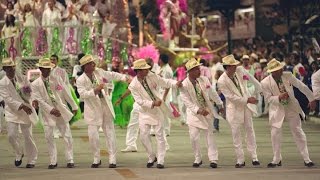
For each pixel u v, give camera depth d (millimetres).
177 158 24828
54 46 42281
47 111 22281
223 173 20641
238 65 22844
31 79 34406
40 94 22328
